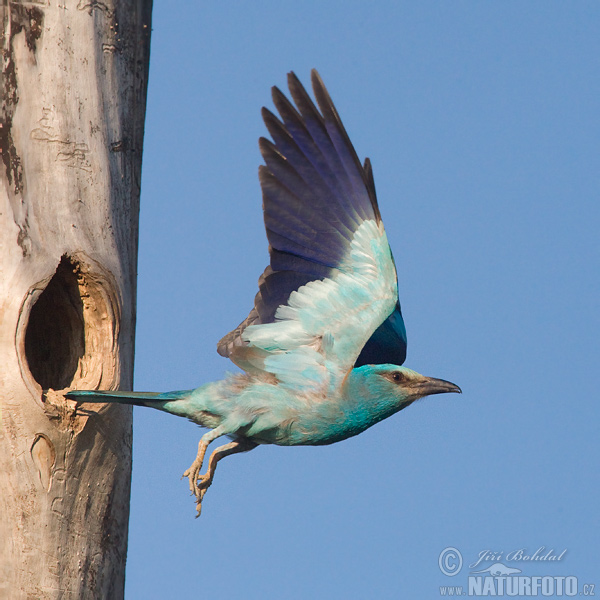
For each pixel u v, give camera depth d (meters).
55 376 10.74
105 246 10.80
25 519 9.86
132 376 11.31
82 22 10.95
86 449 10.29
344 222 11.11
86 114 10.87
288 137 11.19
